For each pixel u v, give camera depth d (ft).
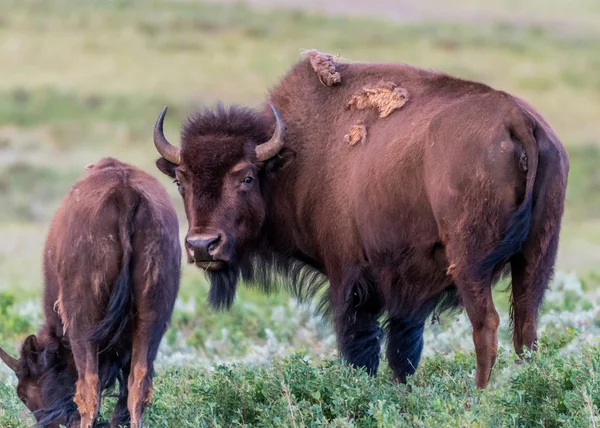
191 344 138.72
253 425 85.10
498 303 149.79
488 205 83.46
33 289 192.85
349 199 99.04
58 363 89.51
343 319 100.94
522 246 86.22
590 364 80.43
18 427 88.07
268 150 101.71
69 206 84.07
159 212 83.76
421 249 90.84
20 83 549.54
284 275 111.86
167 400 90.33
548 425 75.92
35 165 379.96
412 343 100.37
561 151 86.63
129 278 81.97
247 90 548.31
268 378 90.63
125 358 88.02
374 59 642.63
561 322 122.62
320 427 78.28
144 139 444.96
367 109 101.14
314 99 106.73
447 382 89.71
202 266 100.07
